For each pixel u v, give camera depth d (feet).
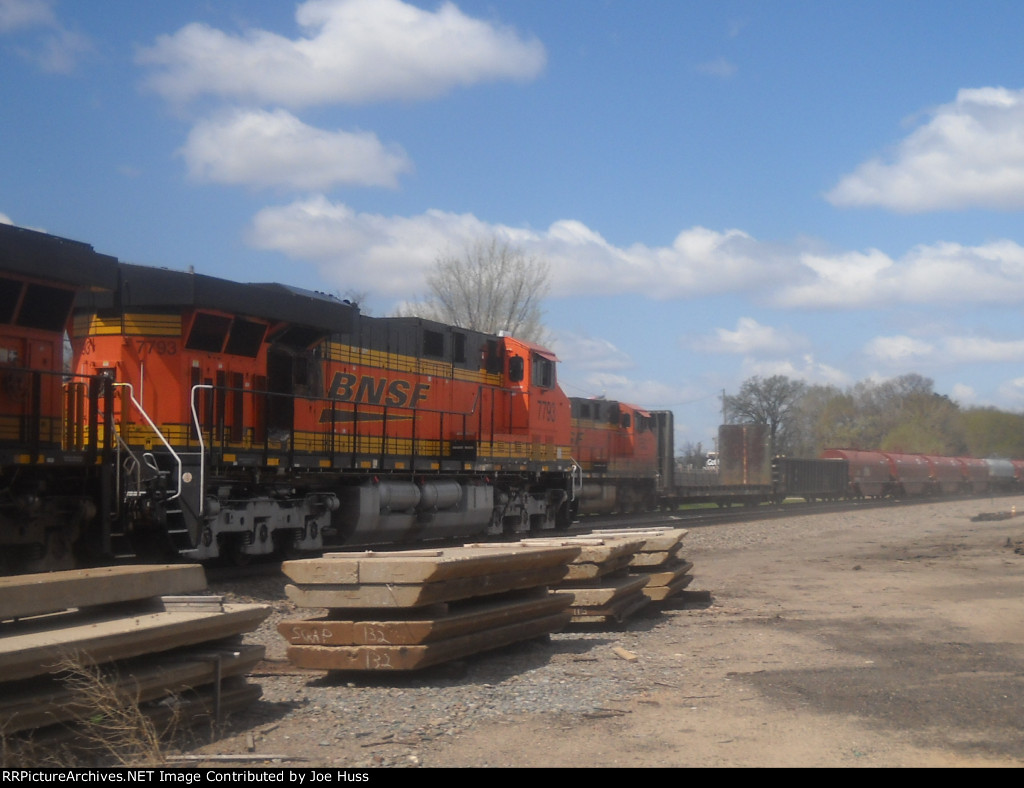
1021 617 40.52
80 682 19.65
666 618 41.45
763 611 43.50
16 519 37.63
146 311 47.37
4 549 37.63
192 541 44.27
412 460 62.75
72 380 41.42
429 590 26.84
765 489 159.63
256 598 43.11
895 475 198.29
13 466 37.27
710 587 52.70
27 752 19.01
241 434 50.65
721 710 24.79
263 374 52.60
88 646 19.58
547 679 28.50
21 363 39.24
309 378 56.24
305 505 54.03
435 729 22.82
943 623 39.01
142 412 44.06
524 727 23.18
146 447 45.55
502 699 25.89
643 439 126.62
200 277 46.93
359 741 21.88
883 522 116.78
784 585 53.42
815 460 173.78
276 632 36.09
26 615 19.79
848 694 26.43
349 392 59.82
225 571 48.34
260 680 27.86
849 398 373.81
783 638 35.99
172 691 21.84
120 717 20.31
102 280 41.73
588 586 37.09
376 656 26.61
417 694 26.30
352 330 58.59
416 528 63.46
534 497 81.15
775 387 343.87
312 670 28.71
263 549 50.47
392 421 63.67
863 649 33.42
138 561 45.73
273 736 22.21
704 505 167.32
